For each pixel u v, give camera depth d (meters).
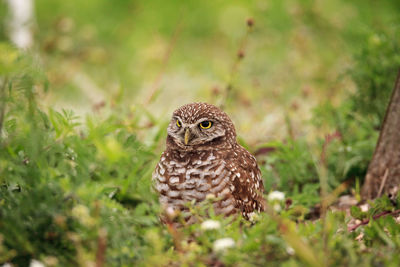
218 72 17.44
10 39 6.61
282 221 5.92
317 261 5.40
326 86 14.92
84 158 5.86
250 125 12.68
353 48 11.55
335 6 19.16
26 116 6.03
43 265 5.67
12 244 5.77
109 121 10.02
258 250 5.85
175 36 12.73
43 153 6.07
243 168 8.23
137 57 19.69
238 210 7.88
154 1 24.38
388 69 10.76
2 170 6.00
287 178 9.92
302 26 17.64
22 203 5.73
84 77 17.06
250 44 19.17
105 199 5.90
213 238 6.16
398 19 11.55
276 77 16.83
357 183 9.50
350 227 7.73
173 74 18.00
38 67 6.32
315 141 11.48
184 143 8.08
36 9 22.80
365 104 10.98
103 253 5.32
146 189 6.65
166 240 6.36
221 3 24.20
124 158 5.99
